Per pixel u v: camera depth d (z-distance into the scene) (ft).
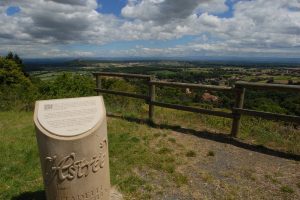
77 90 35.58
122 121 23.03
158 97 26.40
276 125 20.85
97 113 9.50
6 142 18.26
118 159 15.56
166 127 21.44
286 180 13.41
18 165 14.76
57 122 8.95
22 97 32.14
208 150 16.96
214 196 12.04
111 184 12.90
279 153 16.52
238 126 18.84
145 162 15.17
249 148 17.29
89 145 8.85
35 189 12.54
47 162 8.77
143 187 12.72
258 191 12.43
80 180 8.93
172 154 16.30
